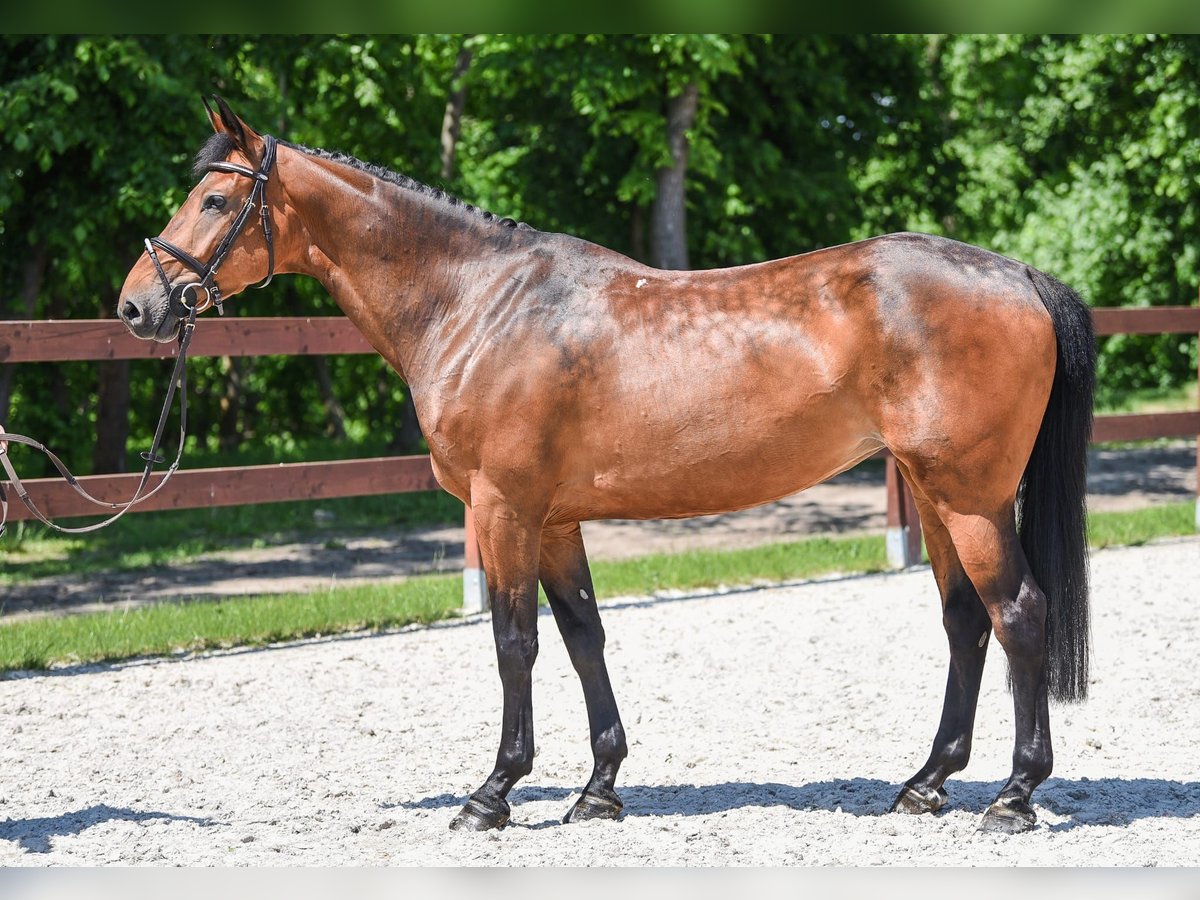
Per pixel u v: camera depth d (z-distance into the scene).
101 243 11.81
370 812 4.25
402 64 14.32
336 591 8.28
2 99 10.33
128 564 10.53
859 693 5.75
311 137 14.01
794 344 3.85
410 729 5.35
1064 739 4.97
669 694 5.80
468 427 4.02
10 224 11.73
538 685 6.04
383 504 13.97
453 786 4.56
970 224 22.98
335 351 7.53
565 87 15.92
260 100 12.07
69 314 15.86
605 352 3.96
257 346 7.29
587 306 4.03
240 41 12.23
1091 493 13.38
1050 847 3.69
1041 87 21.06
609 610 7.70
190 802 4.40
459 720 5.48
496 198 17.34
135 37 10.80
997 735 5.13
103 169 11.20
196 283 4.07
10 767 4.85
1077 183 22.00
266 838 3.96
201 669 6.44
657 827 4.00
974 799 4.26
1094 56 17.11
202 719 5.52
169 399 4.20
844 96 16.67
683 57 13.82
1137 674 5.88
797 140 17.62
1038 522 3.95
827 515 12.98
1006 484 3.82
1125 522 10.11
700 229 17.41
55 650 6.78
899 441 3.81
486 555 4.08
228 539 11.95
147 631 7.13
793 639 6.83
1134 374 23.56
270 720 5.50
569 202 17.67
